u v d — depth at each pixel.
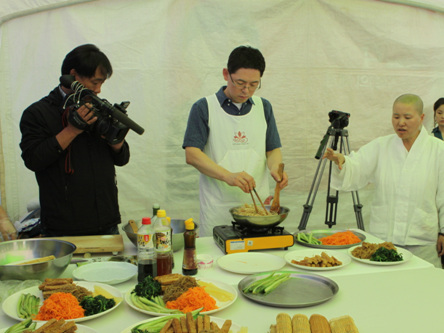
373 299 1.61
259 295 1.63
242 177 2.34
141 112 3.52
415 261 2.06
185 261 1.87
